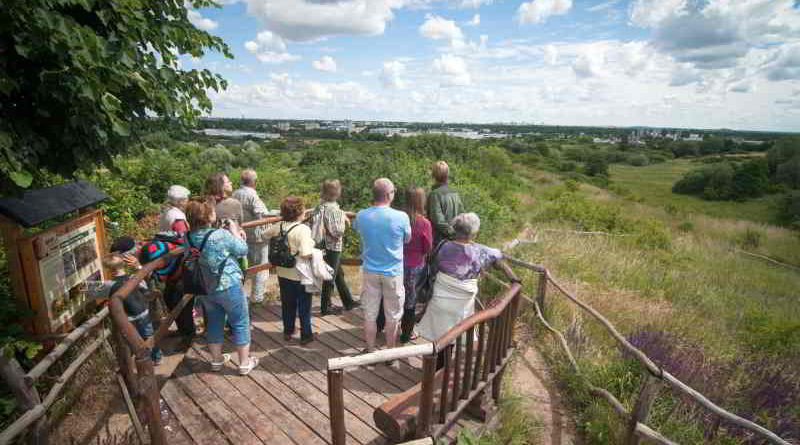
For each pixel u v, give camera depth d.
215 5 4.43
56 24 2.41
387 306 3.47
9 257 3.31
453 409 2.66
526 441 3.54
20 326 3.34
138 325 3.32
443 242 3.19
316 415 2.99
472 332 2.66
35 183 3.68
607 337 5.54
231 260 3.19
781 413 3.96
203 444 2.74
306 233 3.64
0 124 2.61
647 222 13.45
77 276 3.96
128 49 3.06
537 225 12.98
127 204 8.95
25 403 2.57
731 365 4.71
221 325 3.42
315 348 3.92
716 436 3.72
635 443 3.27
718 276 9.88
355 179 10.29
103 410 3.24
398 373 3.52
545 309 5.72
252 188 4.95
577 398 4.25
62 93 2.76
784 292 9.33
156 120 4.03
